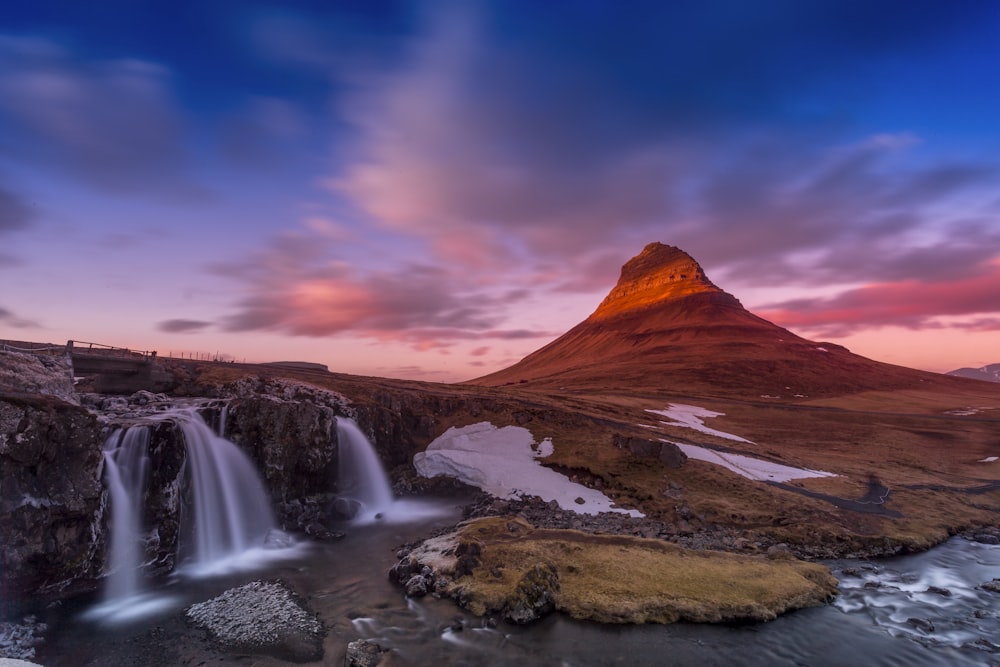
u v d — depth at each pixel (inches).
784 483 2212.1
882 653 936.9
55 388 1288.1
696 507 1868.8
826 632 1010.1
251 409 1801.2
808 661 901.2
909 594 1221.7
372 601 1087.6
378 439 2404.0
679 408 4478.3
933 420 4229.8
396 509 1934.1
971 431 3791.8
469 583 1130.7
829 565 1424.7
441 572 1198.3
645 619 1015.0
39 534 1015.0
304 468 1866.4
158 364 2261.3
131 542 1202.0
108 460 1198.3
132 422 1337.4
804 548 1542.8
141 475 1275.8
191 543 1393.9
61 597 1043.9
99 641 899.4
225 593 1114.7
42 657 843.4
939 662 911.0
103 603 1056.2
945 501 2122.3
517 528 1494.8
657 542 1400.1
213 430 1657.2
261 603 1060.5
